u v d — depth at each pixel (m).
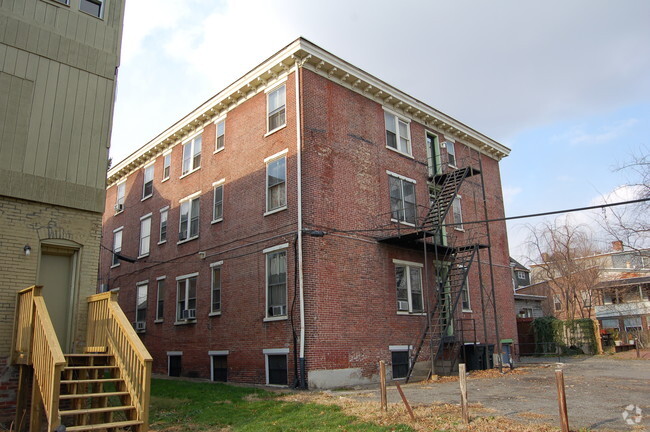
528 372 19.75
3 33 10.81
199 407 12.01
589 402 11.56
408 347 19.41
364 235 18.95
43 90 11.09
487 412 10.16
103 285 29.30
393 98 21.58
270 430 9.20
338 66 19.19
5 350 9.75
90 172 11.41
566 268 41.19
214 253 20.97
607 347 35.06
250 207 19.53
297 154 17.77
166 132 25.39
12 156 10.42
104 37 12.28
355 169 19.36
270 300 17.86
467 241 23.84
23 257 10.26
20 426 9.33
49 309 10.70
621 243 19.94
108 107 11.98
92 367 9.12
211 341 20.02
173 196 24.69
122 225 28.91
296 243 17.09
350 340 17.34
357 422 9.53
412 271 20.80
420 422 9.23
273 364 17.19
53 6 11.62
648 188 18.42
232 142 21.30
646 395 12.69
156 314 24.00
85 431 7.79
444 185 22.23
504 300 25.91
